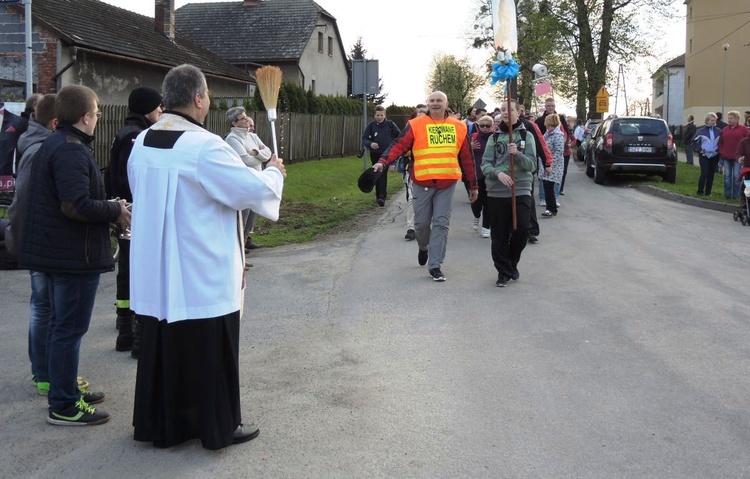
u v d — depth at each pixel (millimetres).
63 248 4316
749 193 12086
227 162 3816
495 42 7824
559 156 12938
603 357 5613
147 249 3887
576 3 35531
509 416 4531
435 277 8258
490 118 11023
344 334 6336
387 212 14266
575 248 10172
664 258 9461
